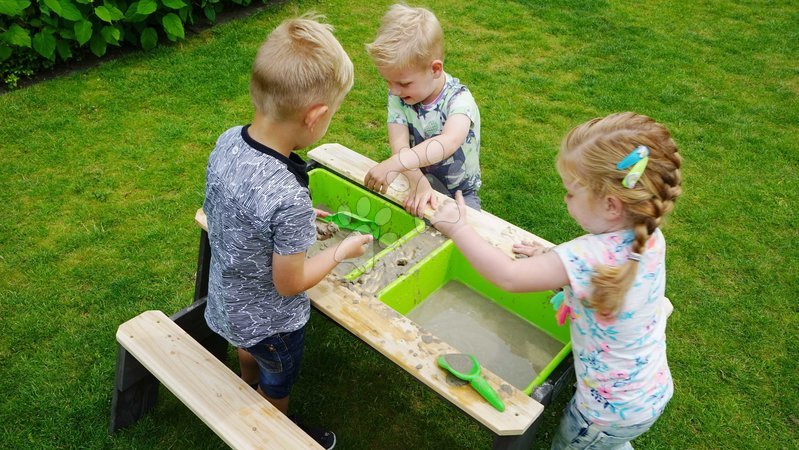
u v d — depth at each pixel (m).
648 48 5.00
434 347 1.76
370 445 2.21
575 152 1.44
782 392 2.42
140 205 3.18
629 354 1.58
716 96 4.41
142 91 4.07
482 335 2.26
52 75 4.22
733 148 3.86
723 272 2.97
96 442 2.13
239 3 5.08
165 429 2.19
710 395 2.41
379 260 2.20
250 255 1.57
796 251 3.10
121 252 2.90
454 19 5.30
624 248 1.45
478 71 4.55
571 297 1.58
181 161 3.51
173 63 4.39
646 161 1.35
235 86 4.20
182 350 1.91
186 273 2.82
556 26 5.29
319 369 2.45
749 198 3.45
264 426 1.71
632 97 4.34
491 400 1.61
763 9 5.78
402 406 2.35
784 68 4.82
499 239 2.19
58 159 3.44
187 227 3.07
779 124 4.13
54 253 2.85
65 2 4.00
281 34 1.51
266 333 1.75
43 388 2.29
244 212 1.50
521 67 4.65
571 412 1.76
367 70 4.47
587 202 1.45
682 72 4.69
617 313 1.51
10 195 3.17
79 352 2.43
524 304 2.31
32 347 2.44
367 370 2.47
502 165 3.64
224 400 1.77
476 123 2.40
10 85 4.04
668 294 2.84
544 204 3.36
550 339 2.27
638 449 2.21
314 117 1.51
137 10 4.23
